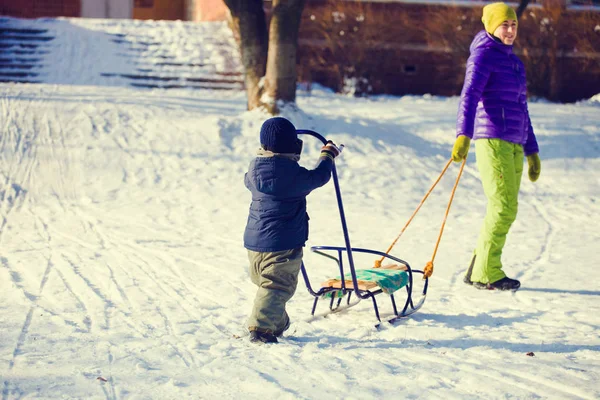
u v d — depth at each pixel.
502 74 5.93
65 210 9.48
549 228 9.37
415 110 17.50
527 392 3.42
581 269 6.82
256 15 13.86
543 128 15.56
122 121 13.31
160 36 21.33
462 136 5.62
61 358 3.86
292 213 4.22
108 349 4.05
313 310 4.95
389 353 4.09
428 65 21.89
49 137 12.52
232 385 3.47
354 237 8.41
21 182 10.66
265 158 4.18
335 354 4.03
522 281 6.28
